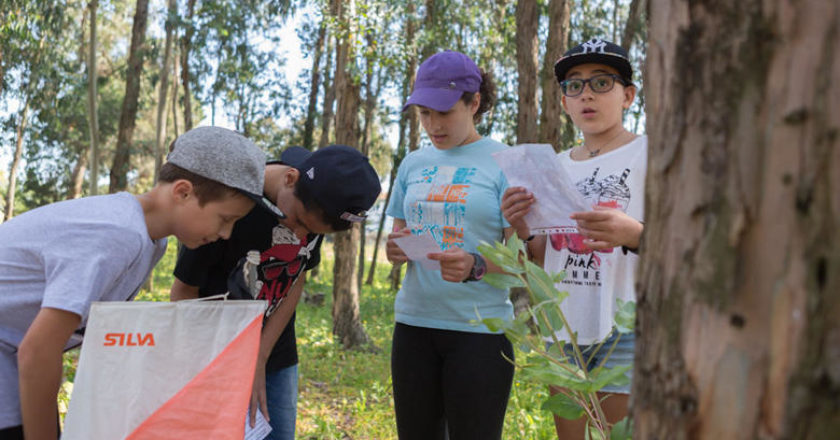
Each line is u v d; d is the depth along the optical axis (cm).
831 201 76
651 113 102
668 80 96
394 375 285
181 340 165
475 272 247
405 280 284
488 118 1576
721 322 86
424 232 275
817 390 77
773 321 81
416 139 1467
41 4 1806
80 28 2348
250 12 1855
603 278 245
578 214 206
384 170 2681
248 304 169
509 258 166
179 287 240
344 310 958
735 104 85
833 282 76
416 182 285
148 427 162
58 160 2667
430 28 1408
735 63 85
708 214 88
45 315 159
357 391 671
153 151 2877
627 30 995
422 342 275
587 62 254
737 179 85
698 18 90
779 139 80
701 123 90
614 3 1672
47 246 168
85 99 2303
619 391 236
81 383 161
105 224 170
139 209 182
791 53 80
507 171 229
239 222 230
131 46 1688
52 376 163
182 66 2030
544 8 1477
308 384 697
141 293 1619
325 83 1827
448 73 265
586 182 257
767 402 81
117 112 2645
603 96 254
